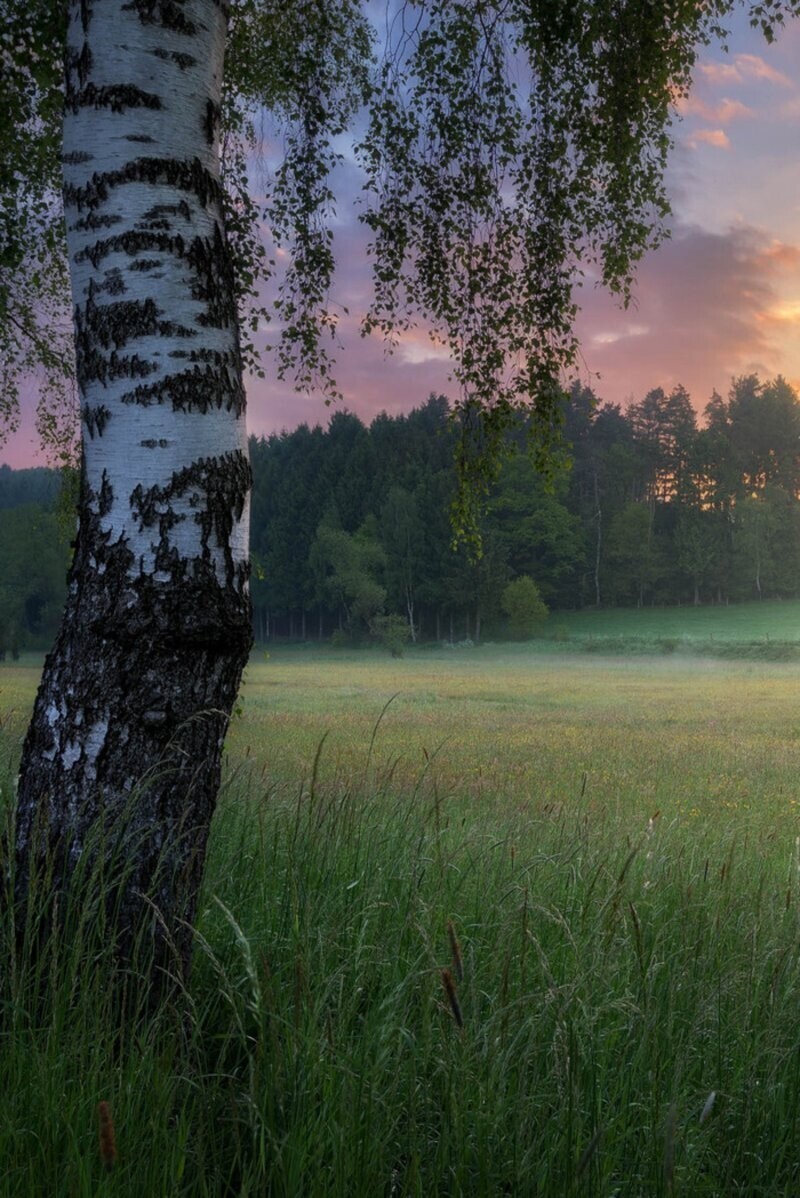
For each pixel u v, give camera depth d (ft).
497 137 20.90
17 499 561.43
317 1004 6.77
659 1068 7.09
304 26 20.70
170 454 9.05
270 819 12.28
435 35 19.89
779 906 10.54
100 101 9.48
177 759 8.72
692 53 20.26
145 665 8.73
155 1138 5.95
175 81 9.62
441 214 21.43
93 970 7.80
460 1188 6.08
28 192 22.02
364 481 436.76
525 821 15.66
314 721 90.07
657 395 472.03
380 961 7.90
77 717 8.69
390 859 11.12
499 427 22.95
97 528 9.04
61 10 16.87
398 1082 6.64
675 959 9.00
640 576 406.41
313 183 20.93
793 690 146.72
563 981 8.25
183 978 8.38
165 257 9.34
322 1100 6.46
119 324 9.19
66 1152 5.88
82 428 9.46
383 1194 6.12
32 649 327.47
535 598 337.72
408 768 45.83
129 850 8.32
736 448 467.11
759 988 8.55
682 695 136.26
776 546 413.39
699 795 44.14
